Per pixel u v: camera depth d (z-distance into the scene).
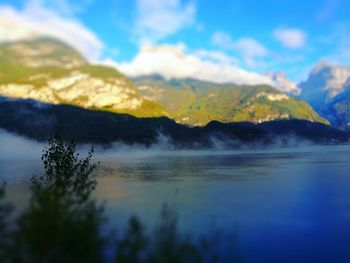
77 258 19.75
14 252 20.02
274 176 90.31
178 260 20.75
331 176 87.19
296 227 37.03
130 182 81.31
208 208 47.19
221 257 27.38
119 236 31.47
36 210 21.36
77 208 27.17
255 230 35.66
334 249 29.69
